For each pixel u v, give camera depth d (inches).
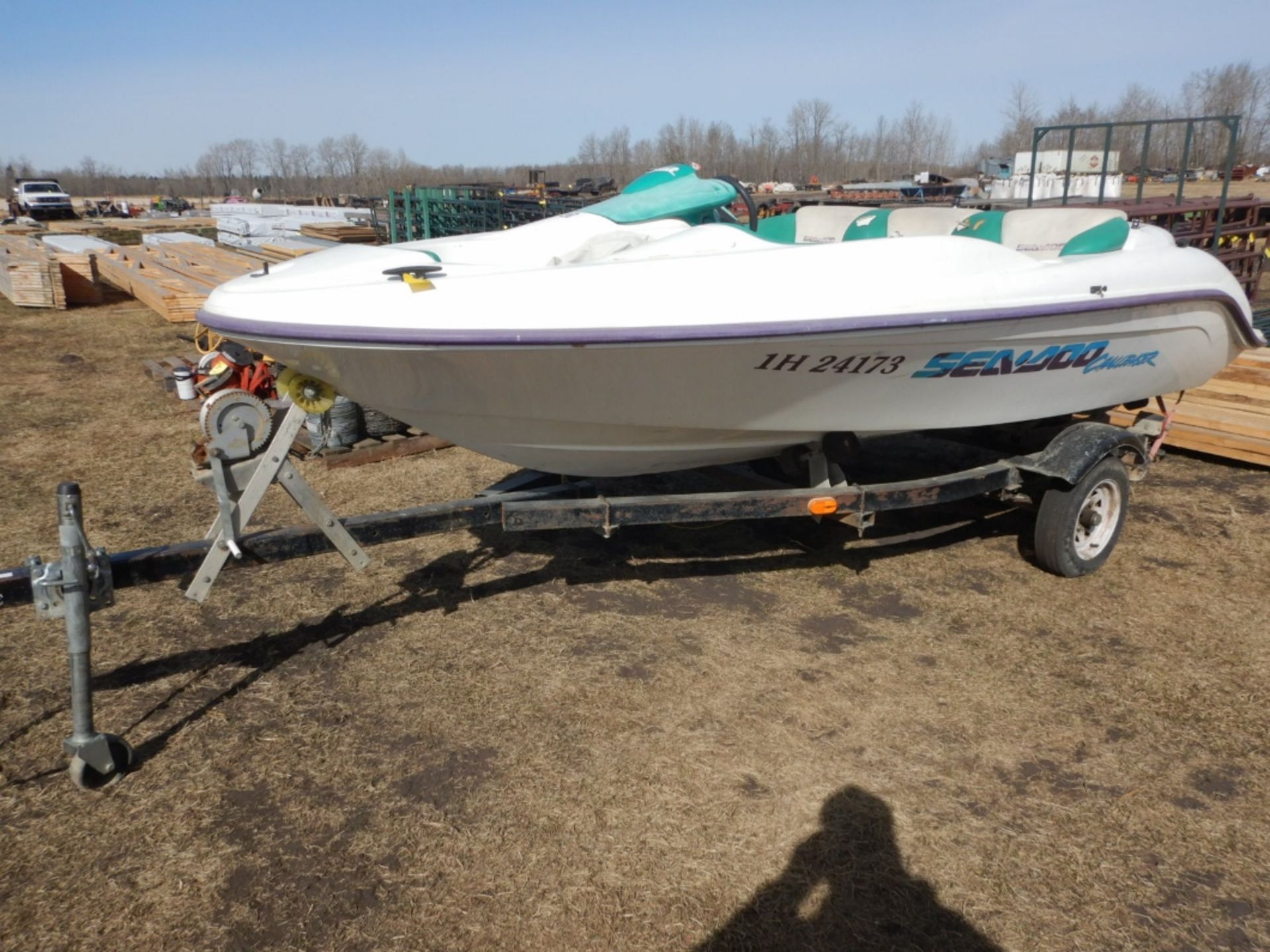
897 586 171.8
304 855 104.2
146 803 112.6
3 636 151.9
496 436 146.9
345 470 230.5
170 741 124.6
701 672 141.9
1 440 260.5
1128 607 163.6
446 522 145.3
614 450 151.0
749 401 140.3
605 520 145.7
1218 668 143.6
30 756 121.6
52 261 525.7
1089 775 118.3
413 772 118.3
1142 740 125.7
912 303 137.1
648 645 150.2
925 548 189.0
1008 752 123.0
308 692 136.6
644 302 126.8
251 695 135.5
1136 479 179.8
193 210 2058.3
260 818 110.1
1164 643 151.1
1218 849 105.6
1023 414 166.7
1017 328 147.6
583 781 116.5
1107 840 106.8
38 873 101.3
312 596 166.1
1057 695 136.3
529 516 143.3
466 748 123.2
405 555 183.2
